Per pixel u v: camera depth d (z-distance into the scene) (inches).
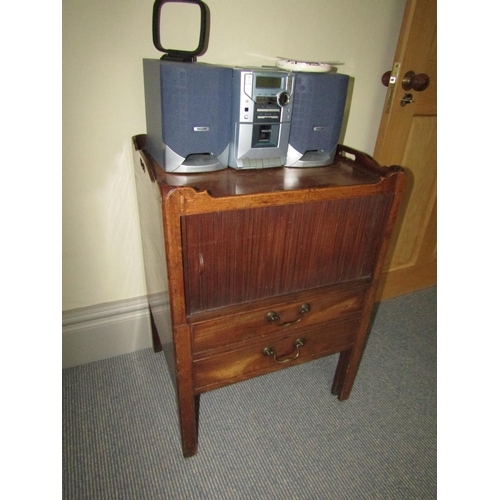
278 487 35.7
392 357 53.4
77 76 34.7
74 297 45.4
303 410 44.1
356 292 36.3
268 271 30.6
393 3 44.3
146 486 35.1
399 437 41.4
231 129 31.2
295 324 34.7
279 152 33.1
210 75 28.0
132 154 39.8
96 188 40.4
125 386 45.9
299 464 37.9
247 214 27.0
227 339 31.9
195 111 28.6
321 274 33.4
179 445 39.1
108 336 48.6
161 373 47.9
